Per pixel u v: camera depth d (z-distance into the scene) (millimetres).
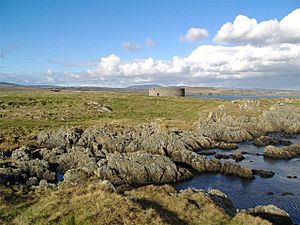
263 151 74312
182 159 60750
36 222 20859
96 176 47688
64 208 22219
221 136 89000
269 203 42469
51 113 107562
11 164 52031
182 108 126875
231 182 51562
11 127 81125
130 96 152750
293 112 105438
